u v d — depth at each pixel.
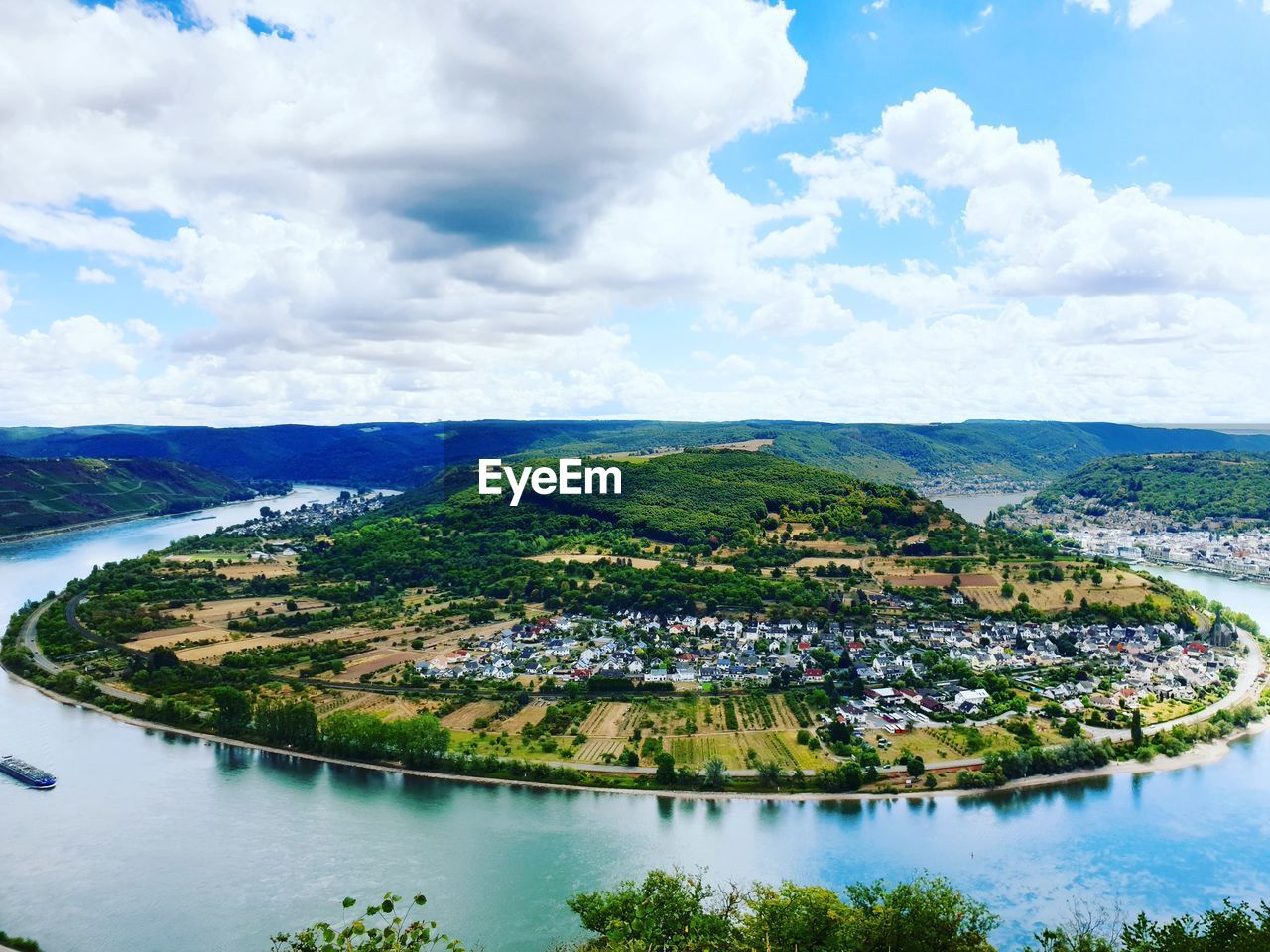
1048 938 128.12
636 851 183.62
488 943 147.88
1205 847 187.12
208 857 179.12
